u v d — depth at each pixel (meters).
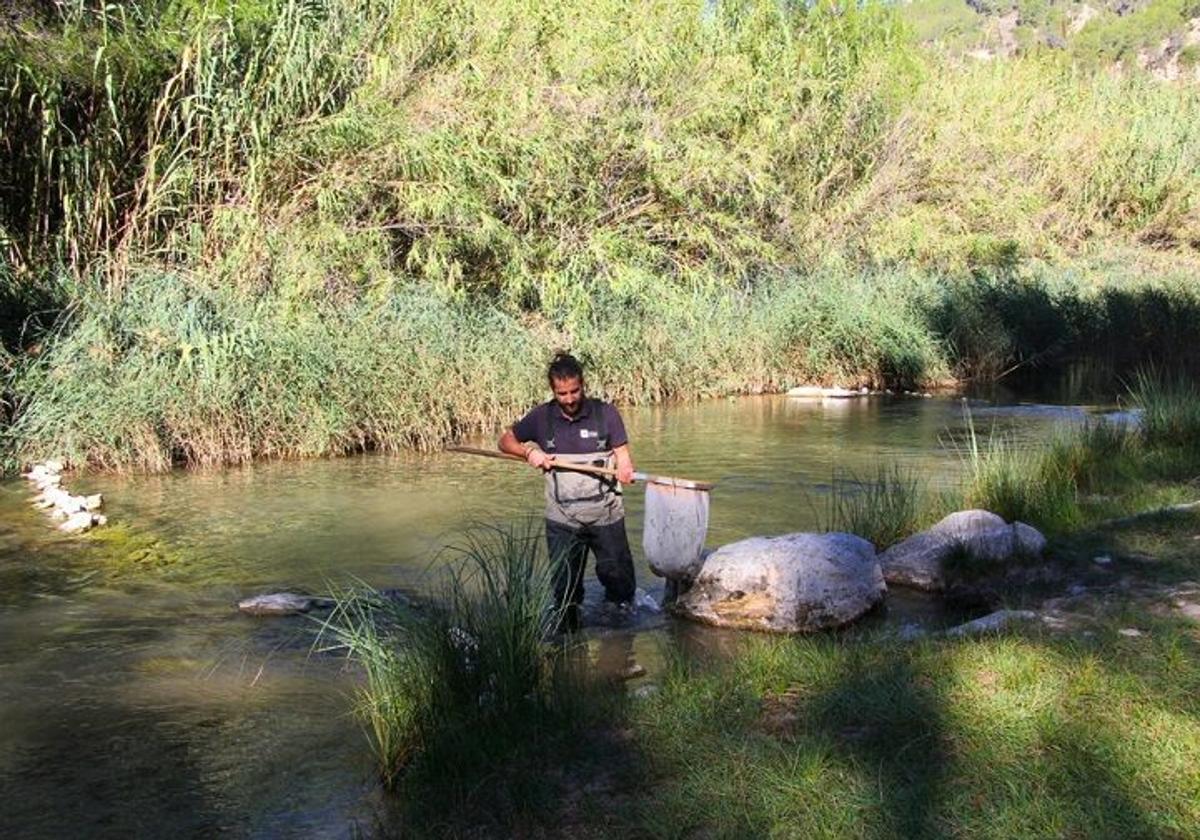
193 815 4.32
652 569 6.98
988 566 6.95
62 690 5.61
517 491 10.24
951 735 4.33
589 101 17.39
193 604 6.97
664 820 3.84
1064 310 21.47
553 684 4.96
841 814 3.80
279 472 11.21
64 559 8.00
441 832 3.97
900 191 24.83
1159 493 8.48
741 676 5.09
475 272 16.53
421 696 4.75
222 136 14.24
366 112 14.98
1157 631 5.37
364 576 7.53
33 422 11.22
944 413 15.43
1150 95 36.56
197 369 11.84
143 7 15.09
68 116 14.19
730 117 20.25
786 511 9.27
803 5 25.83
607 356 15.90
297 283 13.48
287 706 5.38
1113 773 3.97
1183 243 32.19
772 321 18.38
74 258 13.26
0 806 4.42
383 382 12.65
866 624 6.49
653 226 18.66
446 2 16.52
